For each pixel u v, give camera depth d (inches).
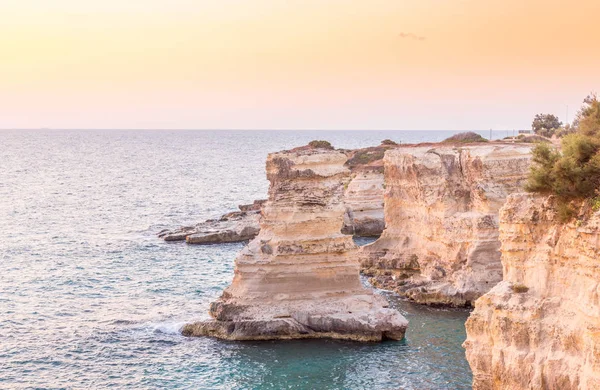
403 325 2048.5
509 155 2474.2
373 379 1769.2
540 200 1385.3
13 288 2674.7
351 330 2054.6
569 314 1245.1
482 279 2385.6
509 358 1322.6
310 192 2201.0
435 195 2625.5
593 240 1193.4
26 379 1788.9
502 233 1439.5
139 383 1764.3
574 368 1199.6
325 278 2180.1
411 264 2751.0
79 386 1747.0
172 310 2375.7
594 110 1558.8
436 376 1777.8
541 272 1337.4
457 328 2150.6
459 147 2728.8
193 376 1806.1
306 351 1968.5
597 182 1284.4
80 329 2166.6
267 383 1755.7
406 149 2901.1
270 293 2149.4
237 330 2068.2
